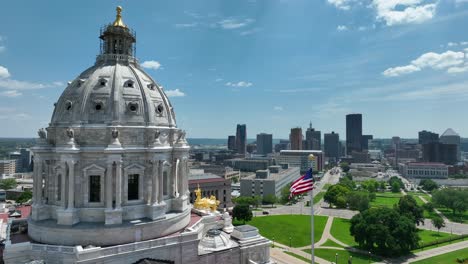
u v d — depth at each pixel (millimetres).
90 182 67750
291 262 110250
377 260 115625
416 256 120562
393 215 127000
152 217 69562
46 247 60125
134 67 81125
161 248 64938
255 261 78750
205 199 99000
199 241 71312
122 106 71375
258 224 168000
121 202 68188
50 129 72812
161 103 79250
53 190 69688
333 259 115000
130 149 68688
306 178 65750
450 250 128125
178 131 82938
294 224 169250
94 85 72188
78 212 66062
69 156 65250
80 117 69312
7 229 73625
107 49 82000
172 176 79375
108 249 59562
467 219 190500
